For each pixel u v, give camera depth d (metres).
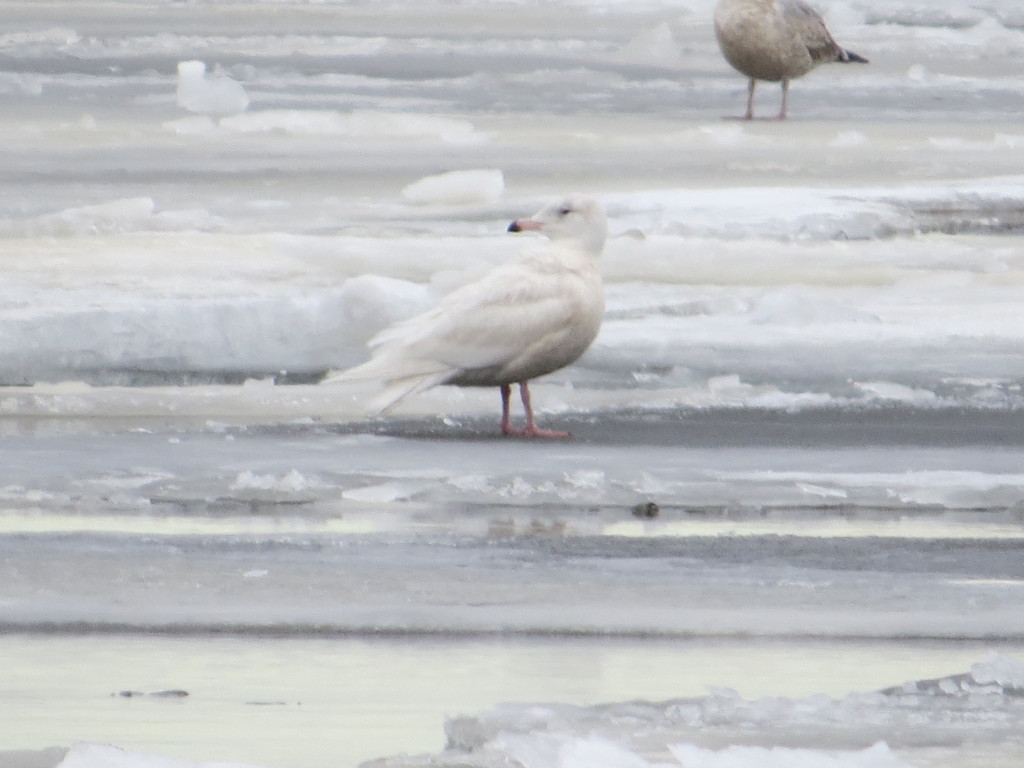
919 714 7.14
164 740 6.77
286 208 20.91
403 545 9.52
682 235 19.50
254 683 7.42
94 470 11.18
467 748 6.75
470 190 21.42
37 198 21.31
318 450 11.85
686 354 14.95
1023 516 10.48
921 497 10.83
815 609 8.54
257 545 9.47
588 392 13.73
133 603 8.45
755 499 10.72
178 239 18.45
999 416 13.20
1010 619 8.43
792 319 16.11
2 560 9.09
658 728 6.95
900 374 14.43
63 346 14.55
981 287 17.77
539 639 8.05
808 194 20.97
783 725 7.00
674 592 8.77
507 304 11.98
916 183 22.48
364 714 7.09
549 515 10.30
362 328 15.02
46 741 6.73
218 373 14.47
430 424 12.75
